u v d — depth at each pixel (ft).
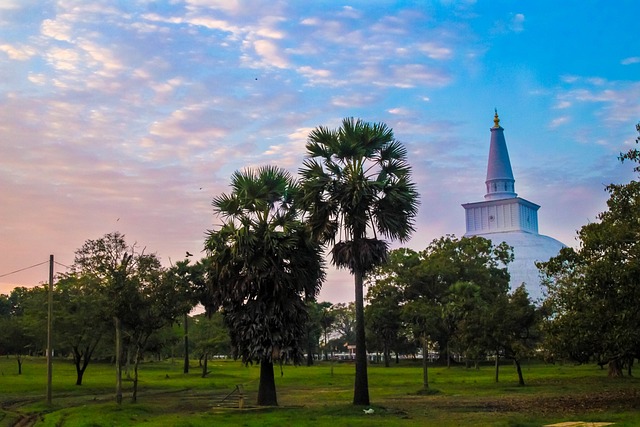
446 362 322.96
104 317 120.47
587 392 125.80
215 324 238.89
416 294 312.71
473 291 257.14
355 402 98.89
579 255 98.12
